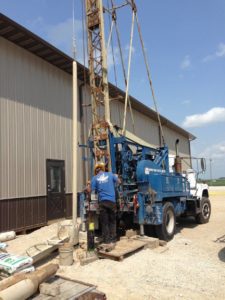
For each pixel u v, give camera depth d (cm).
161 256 879
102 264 806
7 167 1234
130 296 636
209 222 1574
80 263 809
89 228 866
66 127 1587
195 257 894
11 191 1243
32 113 1379
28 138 1345
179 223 1534
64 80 1602
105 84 1362
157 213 1066
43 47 1355
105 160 1155
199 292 654
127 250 866
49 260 867
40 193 1385
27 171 1326
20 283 509
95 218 1046
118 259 825
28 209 1316
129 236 1015
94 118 1355
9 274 608
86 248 919
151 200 1063
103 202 940
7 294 484
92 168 1186
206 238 1181
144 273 750
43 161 1417
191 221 1590
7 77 1270
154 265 800
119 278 725
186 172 1501
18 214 1266
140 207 1052
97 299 529
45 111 1455
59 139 1529
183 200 1351
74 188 1004
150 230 1118
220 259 879
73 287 546
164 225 1099
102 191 948
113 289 669
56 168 1495
